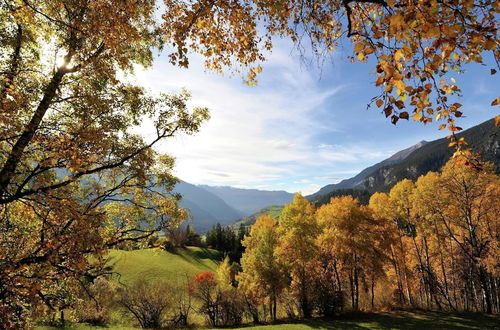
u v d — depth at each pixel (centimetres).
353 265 2503
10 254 621
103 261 764
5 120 572
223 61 586
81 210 659
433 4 202
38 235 705
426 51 259
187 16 451
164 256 6397
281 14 486
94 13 636
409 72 266
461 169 2005
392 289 3103
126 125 876
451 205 2162
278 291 2733
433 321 2053
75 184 784
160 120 963
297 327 2292
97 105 736
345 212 2502
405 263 2920
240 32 518
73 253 599
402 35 222
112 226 971
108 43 682
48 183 699
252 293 2817
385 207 2995
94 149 711
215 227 10738
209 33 505
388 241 2498
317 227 2623
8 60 661
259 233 2889
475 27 229
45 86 683
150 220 1042
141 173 874
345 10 424
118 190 895
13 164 639
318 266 2714
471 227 2061
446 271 2961
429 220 2502
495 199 1986
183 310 3180
